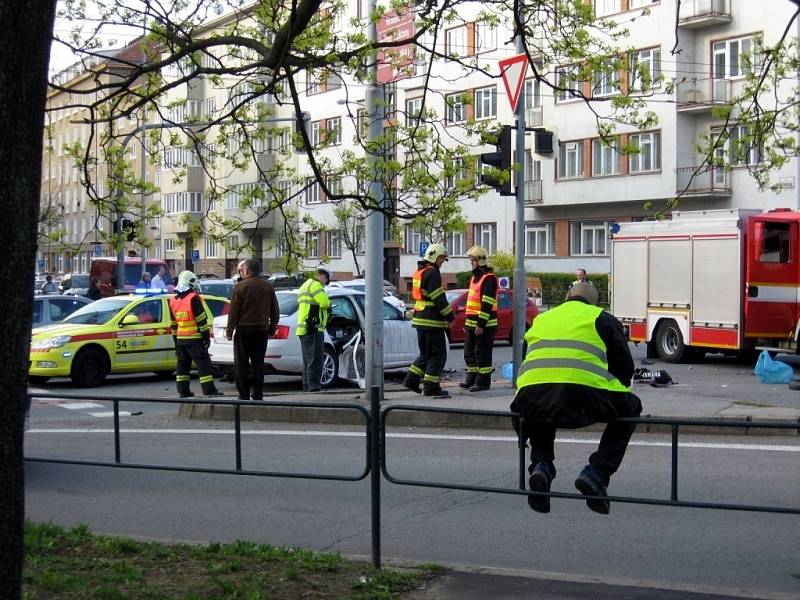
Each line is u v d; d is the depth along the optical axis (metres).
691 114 41.44
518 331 15.48
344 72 9.01
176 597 5.46
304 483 9.66
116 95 9.08
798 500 8.45
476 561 6.99
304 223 11.44
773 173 37.09
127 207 9.46
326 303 16.19
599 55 9.02
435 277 14.48
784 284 20.14
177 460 8.92
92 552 6.58
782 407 13.18
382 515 8.41
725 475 9.55
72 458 8.10
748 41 39.03
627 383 6.04
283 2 8.65
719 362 22.22
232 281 29.45
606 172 44.84
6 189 3.93
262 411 13.55
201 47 8.41
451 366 22.33
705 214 21.28
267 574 6.03
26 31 3.94
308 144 8.00
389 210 7.89
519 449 6.21
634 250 22.91
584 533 7.75
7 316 3.96
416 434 12.24
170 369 20.06
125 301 20.05
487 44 36.12
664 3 40.41
